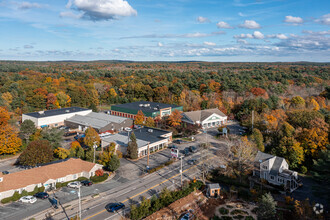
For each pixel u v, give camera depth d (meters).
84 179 52.59
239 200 46.47
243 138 66.31
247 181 53.62
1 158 63.75
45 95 120.31
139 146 66.62
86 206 42.38
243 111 107.56
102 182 51.84
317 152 57.34
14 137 65.19
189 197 46.66
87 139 68.56
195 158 65.31
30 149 54.78
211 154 67.94
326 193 48.09
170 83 158.88
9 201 43.69
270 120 80.19
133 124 98.50
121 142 68.62
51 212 40.12
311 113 73.50
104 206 42.44
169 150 71.88
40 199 44.97
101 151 68.44
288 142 59.25
